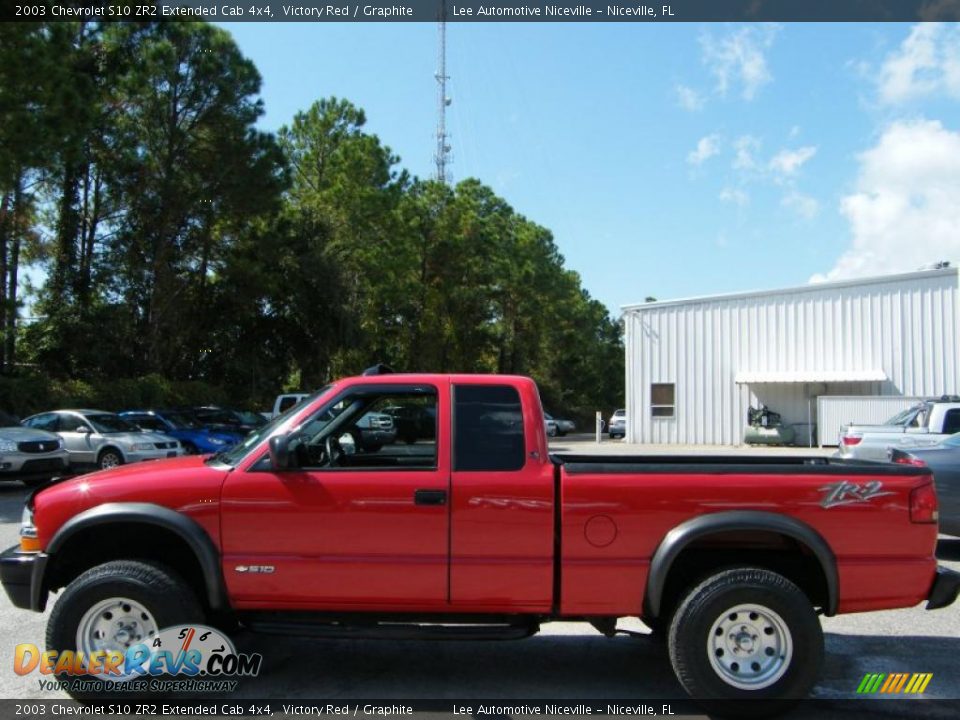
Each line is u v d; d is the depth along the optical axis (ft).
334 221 121.90
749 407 95.86
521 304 174.50
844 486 15.28
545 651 19.26
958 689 16.84
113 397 86.74
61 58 61.93
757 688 14.74
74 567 16.89
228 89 95.86
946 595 15.38
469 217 146.92
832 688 16.83
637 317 101.65
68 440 57.26
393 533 15.29
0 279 85.87
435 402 16.51
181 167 98.43
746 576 15.06
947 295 87.10
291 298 118.11
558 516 15.26
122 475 16.21
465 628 15.46
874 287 90.48
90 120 63.98
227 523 15.42
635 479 15.31
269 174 101.55
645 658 18.75
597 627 16.93
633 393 101.35
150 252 99.40
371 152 126.31
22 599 15.85
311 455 17.63
